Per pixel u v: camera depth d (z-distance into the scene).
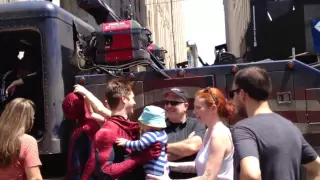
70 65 5.45
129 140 3.55
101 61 5.28
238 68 4.96
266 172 2.83
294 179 2.90
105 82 5.16
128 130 3.65
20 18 5.12
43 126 5.43
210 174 3.07
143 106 5.05
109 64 5.27
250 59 11.08
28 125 3.64
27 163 3.55
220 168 3.14
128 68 5.33
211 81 4.98
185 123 4.14
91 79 5.18
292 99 4.90
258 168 2.70
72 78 5.46
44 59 5.09
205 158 3.29
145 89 5.07
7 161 3.50
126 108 3.69
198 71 5.02
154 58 5.90
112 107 3.70
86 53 5.46
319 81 4.86
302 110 4.88
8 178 3.53
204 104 3.27
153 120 3.50
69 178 4.37
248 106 3.03
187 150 3.85
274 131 2.87
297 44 10.07
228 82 4.97
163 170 3.52
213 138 3.14
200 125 4.06
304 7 10.09
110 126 3.57
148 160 3.49
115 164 3.47
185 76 5.03
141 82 5.08
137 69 5.49
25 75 5.63
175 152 3.87
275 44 10.43
